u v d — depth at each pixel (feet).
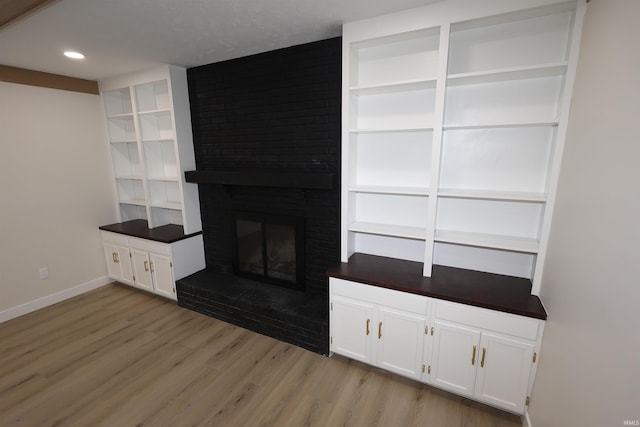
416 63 7.00
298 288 9.63
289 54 8.39
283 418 6.11
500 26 6.11
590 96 4.44
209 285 10.12
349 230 7.81
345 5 5.90
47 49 7.97
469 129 6.74
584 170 4.41
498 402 6.01
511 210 6.71
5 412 6.30
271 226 9.87
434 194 6.51
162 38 7.41
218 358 7.88
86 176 11.57
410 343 6.66
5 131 9.52
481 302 5.81
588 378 3.73
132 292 11.75
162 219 12.25
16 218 9.91
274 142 9.12
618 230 3.34
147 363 7.72
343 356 7.93
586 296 3.96
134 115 10.82
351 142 7.51
